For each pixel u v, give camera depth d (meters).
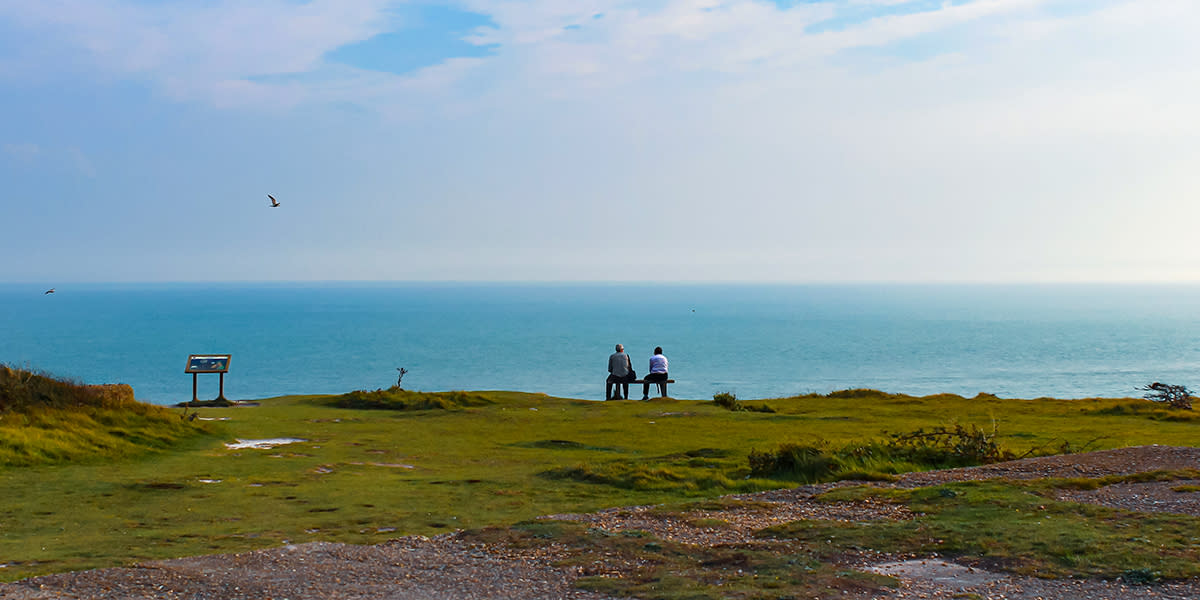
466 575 9.15
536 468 18.69
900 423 27.50
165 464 18.78
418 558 9.85
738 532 10.99
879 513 11.89
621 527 11.31
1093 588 8.09
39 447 18.86
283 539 11.34
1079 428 25.84
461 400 33.31
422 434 24.98
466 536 10.77
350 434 24.75
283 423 26.84
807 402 35.78
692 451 20.30
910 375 198.75
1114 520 10.67
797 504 12.76
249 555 9.98
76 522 12.72
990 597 7.93
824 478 15.91
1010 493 12.61
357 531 11.92
